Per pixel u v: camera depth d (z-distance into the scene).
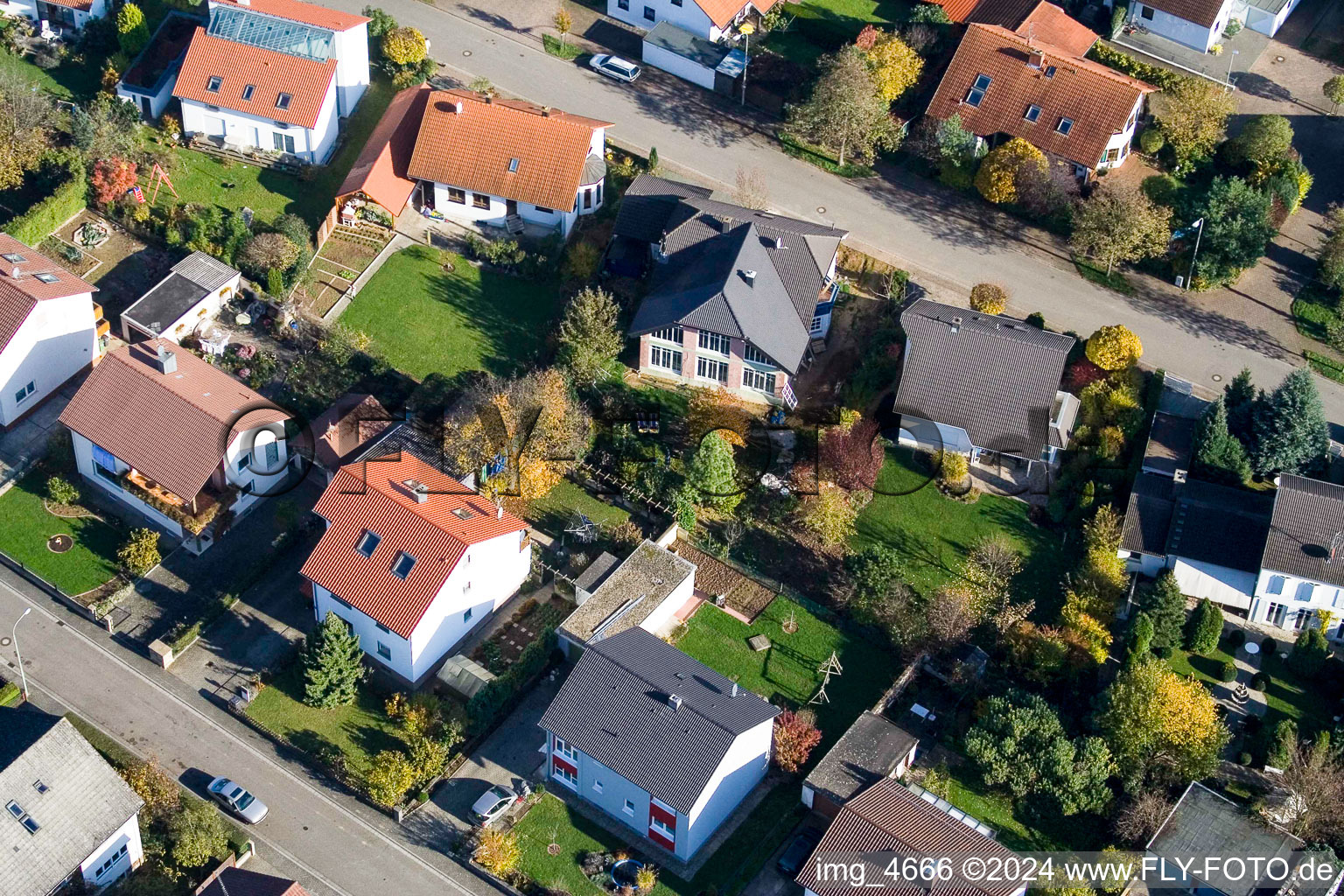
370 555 96.88
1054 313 118.44
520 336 115.38
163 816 90.12
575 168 119.44
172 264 117.50
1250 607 102.00
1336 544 99.88
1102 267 121.88
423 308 116.50
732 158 127.62
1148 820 90.50
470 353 113.88
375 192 119.12
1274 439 105.81
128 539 104.25
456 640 99.25
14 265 109.81
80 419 104.69
